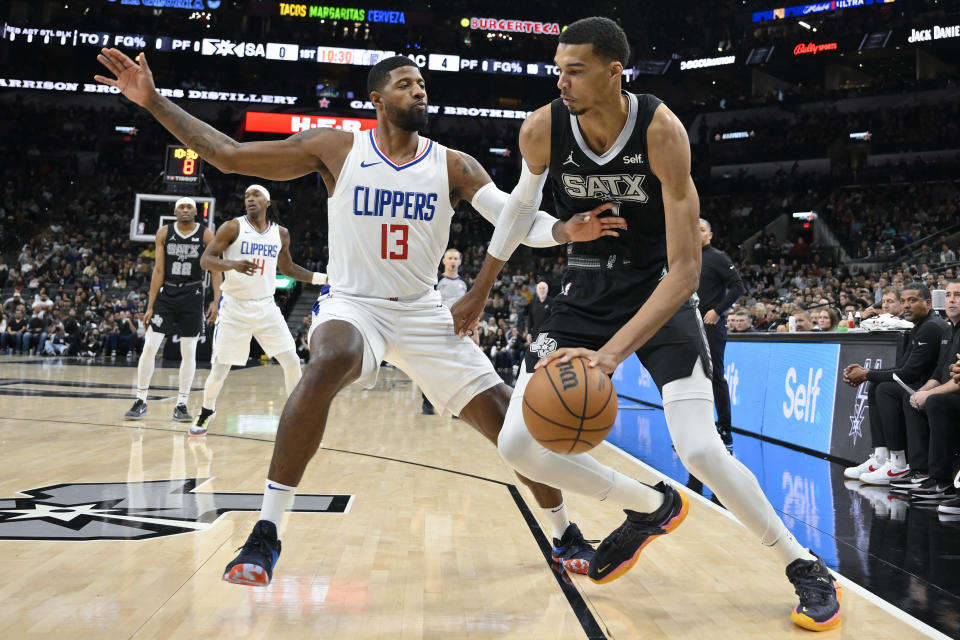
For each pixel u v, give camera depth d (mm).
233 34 27234
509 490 3752
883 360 4809
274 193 28531
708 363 2174
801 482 4328
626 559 2213
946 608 2164
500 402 2484
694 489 3994
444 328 2504
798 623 2004
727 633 1952
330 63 27922
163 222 14875
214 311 5543
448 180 2518
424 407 7715
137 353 17500
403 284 2477
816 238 24188
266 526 2072
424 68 27812
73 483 3621
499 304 19891
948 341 4051
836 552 2795
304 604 2076
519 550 2672
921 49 25094
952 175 23281
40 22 26484
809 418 5715
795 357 6043
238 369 15109
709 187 27219
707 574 2475
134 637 1794
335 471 4199
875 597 2262
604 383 1750
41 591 2100
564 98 1961
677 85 28734
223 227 5051
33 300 19609
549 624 1982
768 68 27234
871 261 19781
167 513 3045
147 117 27984
